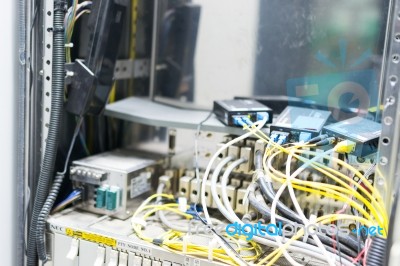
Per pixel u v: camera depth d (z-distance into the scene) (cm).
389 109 85
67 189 122
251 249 99
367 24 116
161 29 138
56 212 116
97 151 137
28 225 112
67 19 109
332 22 120
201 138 119
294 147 96
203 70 135
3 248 110
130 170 114
